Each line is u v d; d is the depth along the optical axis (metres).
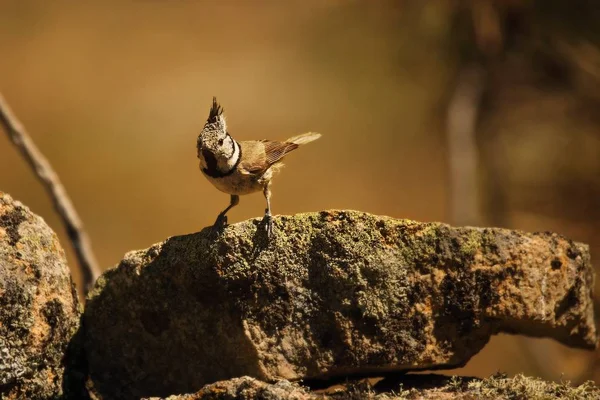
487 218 14.75
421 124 18.30
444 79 15.42
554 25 14.02
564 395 6.02
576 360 13.30
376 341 6.00
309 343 6.01
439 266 6.04
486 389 6.06
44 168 8.72
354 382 6.13
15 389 5.86
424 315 6.03
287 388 5.62
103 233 20.39
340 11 16.58
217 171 7.05
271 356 6.01
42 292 6.04
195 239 6.09
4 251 5.87
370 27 16.28
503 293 6.14
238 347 6.06
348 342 5.99
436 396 5.95
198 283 6.04
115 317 6.42
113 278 6.39
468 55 14.89
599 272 12.69
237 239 5.97
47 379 6.10
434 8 14.65
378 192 20.56
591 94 14.45
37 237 6.13
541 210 14.59
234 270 5.95
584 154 14.51
